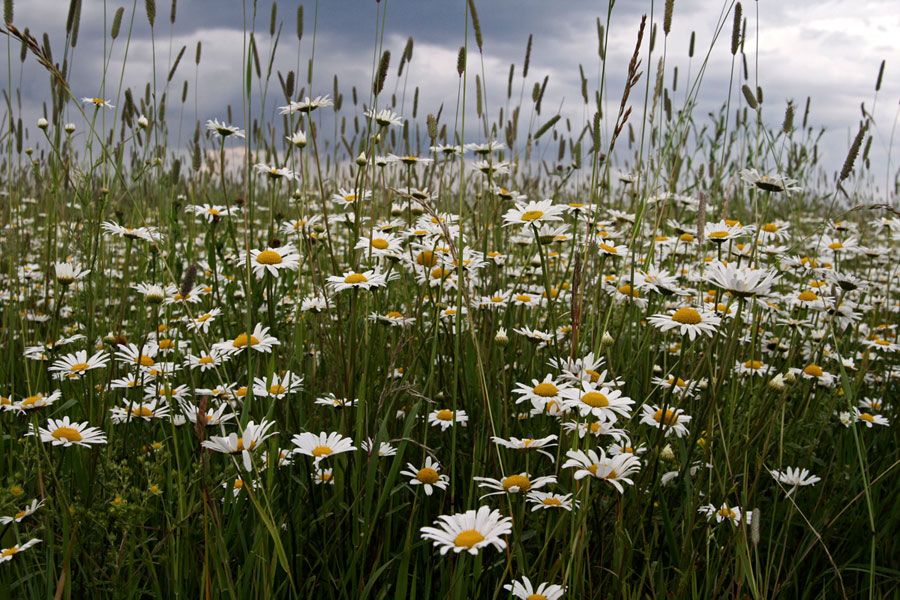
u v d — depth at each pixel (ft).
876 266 3.85
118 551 1.38
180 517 1.39
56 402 2.01
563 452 1.59
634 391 2.06
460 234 1.57
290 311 2.55
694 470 1.71
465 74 1.57
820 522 1.74
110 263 3.08
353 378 1.72
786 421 2.02
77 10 2.59
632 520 1.45
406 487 1.73
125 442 1.74
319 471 1.67
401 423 2.02
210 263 2.48
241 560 1.51
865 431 2.18
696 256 2.99
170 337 2.27
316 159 1.97
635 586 1.50
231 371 2.12
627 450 1.56
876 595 1.68
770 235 2.57
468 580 1.38
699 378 1.87
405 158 2.67
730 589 1.46
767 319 2.58
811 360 2.35
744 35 2.24
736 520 1.52
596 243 1.81
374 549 1.57
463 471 1.71
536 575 1.38
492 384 1.90
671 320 1.55
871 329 2.89
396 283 2.81
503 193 2.75
